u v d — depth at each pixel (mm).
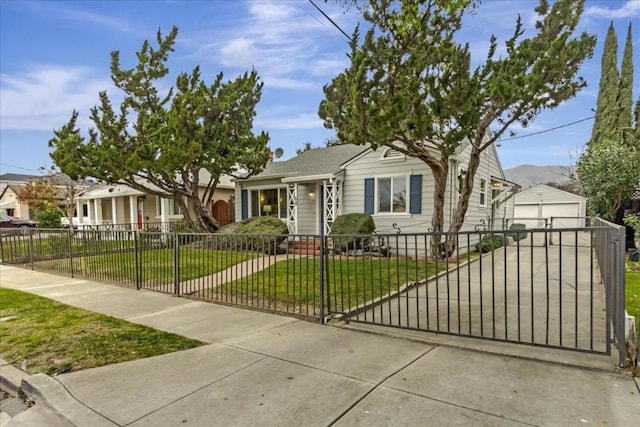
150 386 3016
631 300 5535
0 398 3086
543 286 6668
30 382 3098
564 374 3055
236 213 16484
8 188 33812
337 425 2412
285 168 15406
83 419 2578
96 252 8484
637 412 2467
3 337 4273
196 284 7328
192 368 3348
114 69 13539
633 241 11688
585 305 5230
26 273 9289
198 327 4598
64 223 26703
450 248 10000
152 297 6426
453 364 3314
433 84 7637
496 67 8195
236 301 5832
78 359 3604
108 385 3047
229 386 2984
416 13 7430
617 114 20688
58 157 12148
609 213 12414
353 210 12859
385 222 12031
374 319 4621
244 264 9172
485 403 2633
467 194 9688
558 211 23969
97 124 12375
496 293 6168
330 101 9031
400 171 11758
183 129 12133
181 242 7137
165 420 2525
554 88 7375
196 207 14500
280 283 7082
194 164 13383
